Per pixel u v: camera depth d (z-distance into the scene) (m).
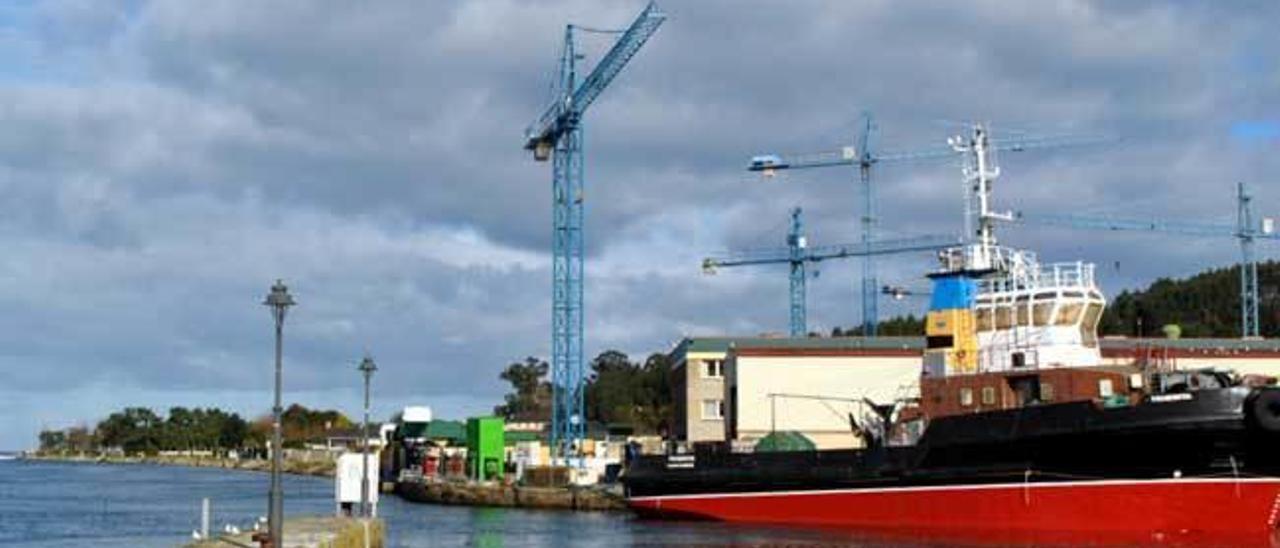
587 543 66.50
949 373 74.19
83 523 91.00
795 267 190.88
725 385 110.69
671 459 81.25
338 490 69.75
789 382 104.44
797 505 75.12
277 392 45.84
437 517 92.25
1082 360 72.81
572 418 125.94
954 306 78.12
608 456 136.62
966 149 85.62
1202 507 60.19
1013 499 65.44
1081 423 62.75
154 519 95.75
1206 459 59.75
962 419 67.75
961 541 63.44
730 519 78.25
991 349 75.81
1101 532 62.56
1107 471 62.38
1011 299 75.50
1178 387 61.91
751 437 102.31
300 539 51.41
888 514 70.88
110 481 196.50
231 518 95.19
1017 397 68.88
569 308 125.69
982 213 83.06
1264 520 59.03
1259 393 58.38
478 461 128.62
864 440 79.81
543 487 108.19
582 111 127.12
